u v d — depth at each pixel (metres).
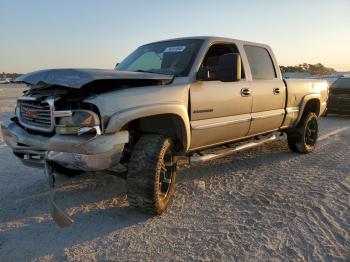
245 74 5.25
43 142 3.49
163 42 5.21
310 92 6.81
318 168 5.88
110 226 3.67
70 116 3.35
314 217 3.88
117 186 4.83
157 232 3.54
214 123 4.59
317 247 3.24
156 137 3.78
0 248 3.24
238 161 6.31
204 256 3.10
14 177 5.29
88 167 3.38
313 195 4.56
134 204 3.76
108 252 3.17
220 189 4.80
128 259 3.06
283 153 6.99
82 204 4.23
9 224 3.72
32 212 4.02
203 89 4.39
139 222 3.76
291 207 4.16
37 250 3.21
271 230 3.57
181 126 4.13
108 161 3.43
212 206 4.20
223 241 3.35
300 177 5.36
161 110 3.77
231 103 4.85
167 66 4.57
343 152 7.16
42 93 3.65
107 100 3.36
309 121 6.89
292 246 3.26
